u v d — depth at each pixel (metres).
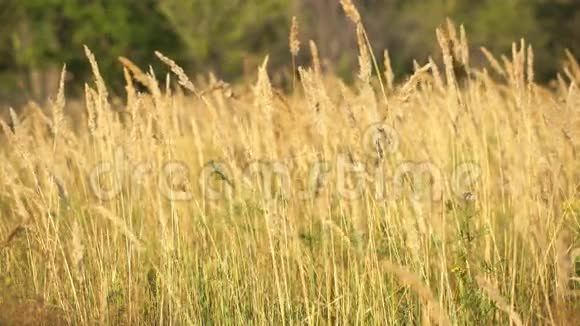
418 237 20.11
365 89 20.69
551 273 21.83
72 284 21.50
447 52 22.67
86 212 25.67
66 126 24.73
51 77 90.19
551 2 140.62
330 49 115.00
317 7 116.94
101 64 87.38
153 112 23.12
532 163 22.69
